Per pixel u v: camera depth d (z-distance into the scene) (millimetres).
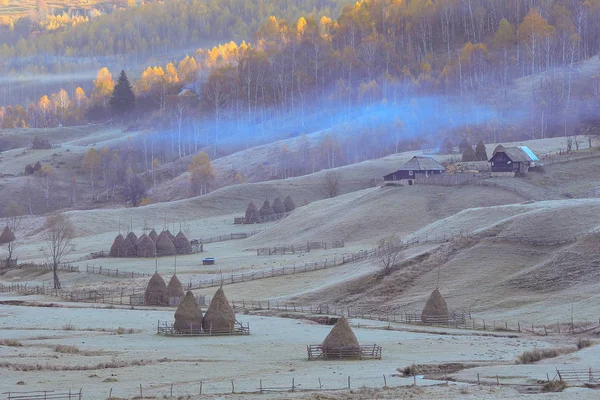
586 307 124062
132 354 98938
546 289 135125
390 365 93562
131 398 74438
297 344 109375
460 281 144375
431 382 84312
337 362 95812
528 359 97625
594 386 81812
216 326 118250
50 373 86188
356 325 126562
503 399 74938
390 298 144625
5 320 129875
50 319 131750
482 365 93625
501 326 122188
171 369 89875
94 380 82938
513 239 153875
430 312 127750
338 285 152500
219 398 75000
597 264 137625
